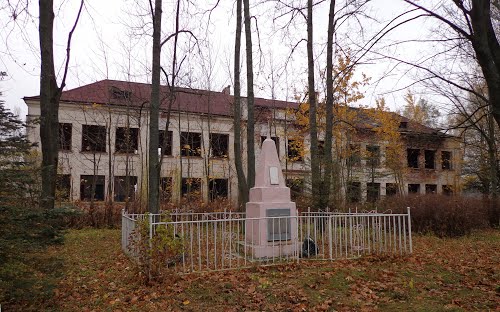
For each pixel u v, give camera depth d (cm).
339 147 2355
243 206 1498
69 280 686
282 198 920
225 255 888
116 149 2602
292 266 757
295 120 2575
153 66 1069
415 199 1573
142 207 1811
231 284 634
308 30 1478
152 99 1066
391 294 604
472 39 536
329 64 1435
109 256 910
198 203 1922
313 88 1462
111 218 1627
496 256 969
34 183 554
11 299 508
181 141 2775
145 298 578
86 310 534
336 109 2153
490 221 1673
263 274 705
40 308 532
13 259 479
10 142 508
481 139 1995
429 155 3391
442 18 573
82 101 2470
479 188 2488
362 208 1659
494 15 1379
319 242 1010
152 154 1054
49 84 1052
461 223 1415
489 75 536
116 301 567
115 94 2530
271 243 872
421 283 666
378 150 2633
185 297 580
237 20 1548
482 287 647
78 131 2470
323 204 1351
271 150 967
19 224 488
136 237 709
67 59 1163
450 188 2889
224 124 2881
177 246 671
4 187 482
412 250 970
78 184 2453
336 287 634
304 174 2214
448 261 862
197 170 2783
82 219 1563
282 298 579
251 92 1470
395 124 2516
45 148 1030
